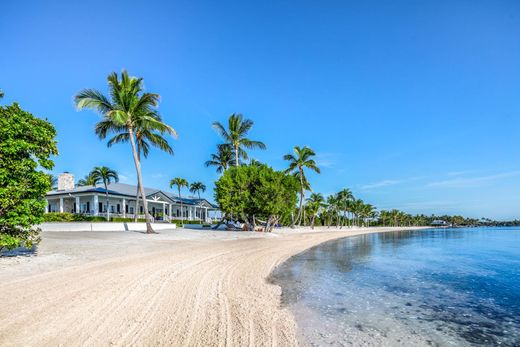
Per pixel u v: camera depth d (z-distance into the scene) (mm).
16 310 5777
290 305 7605
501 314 7496
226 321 5828
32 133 10648
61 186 45250
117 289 7398
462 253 23125
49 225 27547
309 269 13453
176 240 21500
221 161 44250
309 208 78062
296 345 5102
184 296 7227
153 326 5340
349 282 10805
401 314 7238
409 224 173000
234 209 32156
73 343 4547
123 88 26078
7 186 9883
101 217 36719
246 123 40531
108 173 44156
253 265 13000
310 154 51312
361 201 110750
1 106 10227
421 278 12109
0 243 9906
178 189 60375
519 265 16453
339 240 36656
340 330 5984
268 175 33219
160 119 28344
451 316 7238
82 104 24031
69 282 7840
